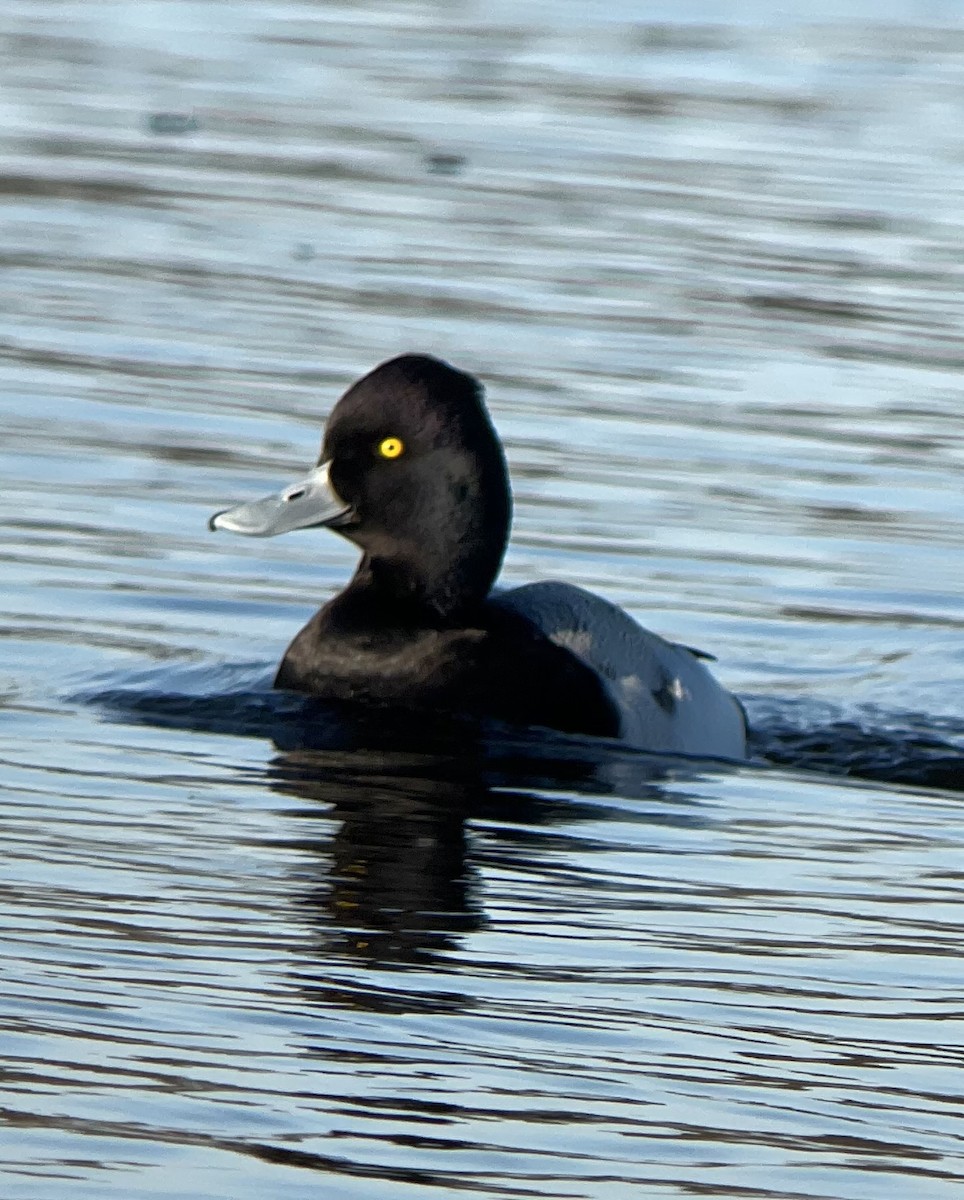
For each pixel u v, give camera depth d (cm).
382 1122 547
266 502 1027
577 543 1295
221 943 673
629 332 1739
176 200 2094
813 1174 534
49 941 663
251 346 1650
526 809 863
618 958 686
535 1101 567
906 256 1992
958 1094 589
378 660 1001
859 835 863
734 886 776
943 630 1212
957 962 699
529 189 2173
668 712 1002
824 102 2623
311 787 875
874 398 1619
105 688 1012
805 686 1122
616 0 3238
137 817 816
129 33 2875
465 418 1018
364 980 649
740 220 2088
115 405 1504
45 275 1822
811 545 1324
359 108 2495
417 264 1902
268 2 3128
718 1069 597
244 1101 552
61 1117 535
